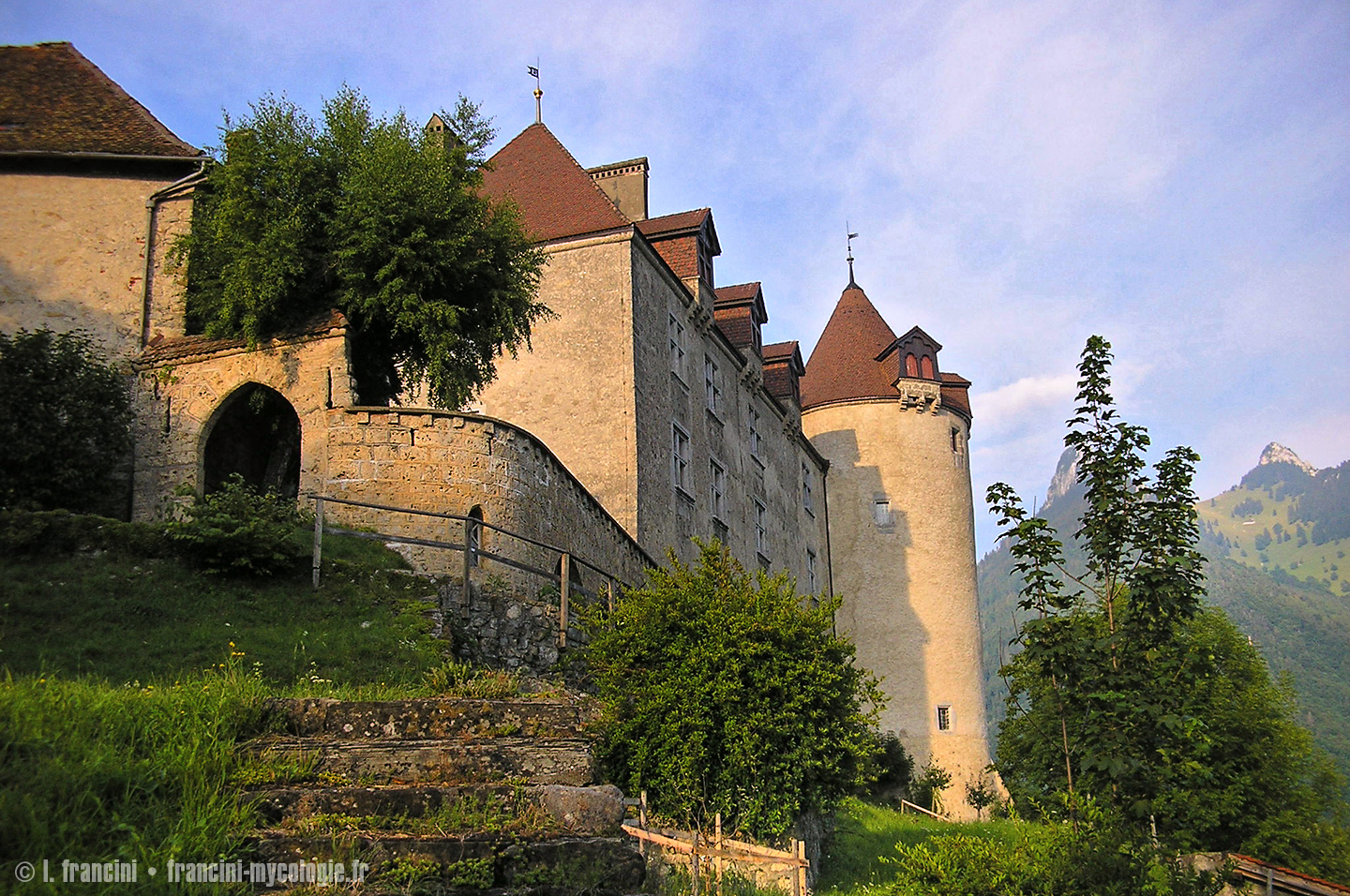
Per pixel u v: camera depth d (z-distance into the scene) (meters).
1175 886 10.02
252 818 7.30
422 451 17.41
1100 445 11.46
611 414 26.05
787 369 41.50
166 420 18.69
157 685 10.34
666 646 14.17
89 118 21.38
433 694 10.95
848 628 44.16
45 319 19.75
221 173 19.19
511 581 17.14
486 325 20.59
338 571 15.07
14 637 12.37
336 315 18.52
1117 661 10.84
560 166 29.33
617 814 7.94
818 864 16.77
